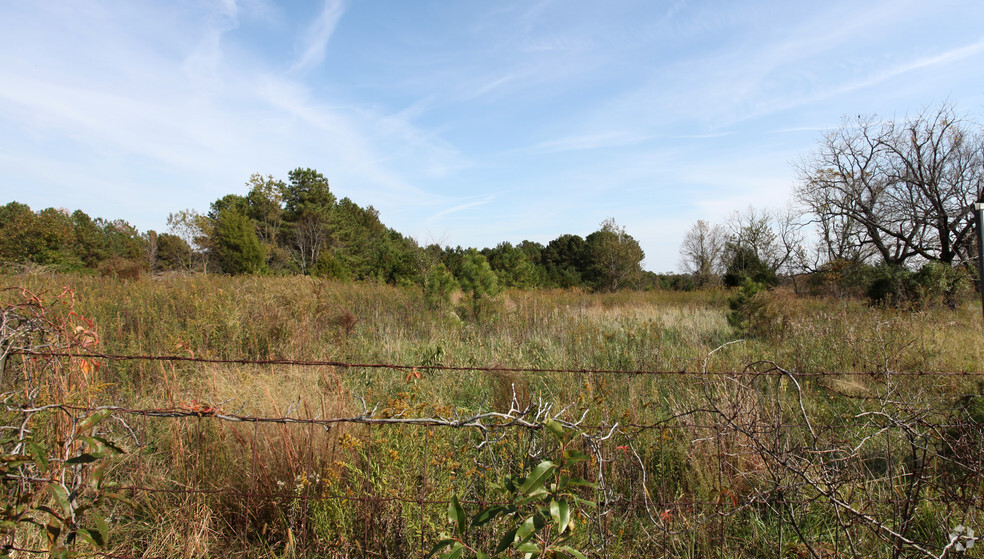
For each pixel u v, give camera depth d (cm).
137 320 650
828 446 281
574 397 417
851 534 235
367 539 238
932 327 760
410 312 954
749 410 297
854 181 2380
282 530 266
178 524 254
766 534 261
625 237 4300
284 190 3956
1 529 182
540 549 165
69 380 277
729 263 3831
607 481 282
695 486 301
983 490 247
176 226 3356
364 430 291
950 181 2080
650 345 668
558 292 1803
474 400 470
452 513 166
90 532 188
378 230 5294
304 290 854
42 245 2536
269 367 431
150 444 336
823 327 712
